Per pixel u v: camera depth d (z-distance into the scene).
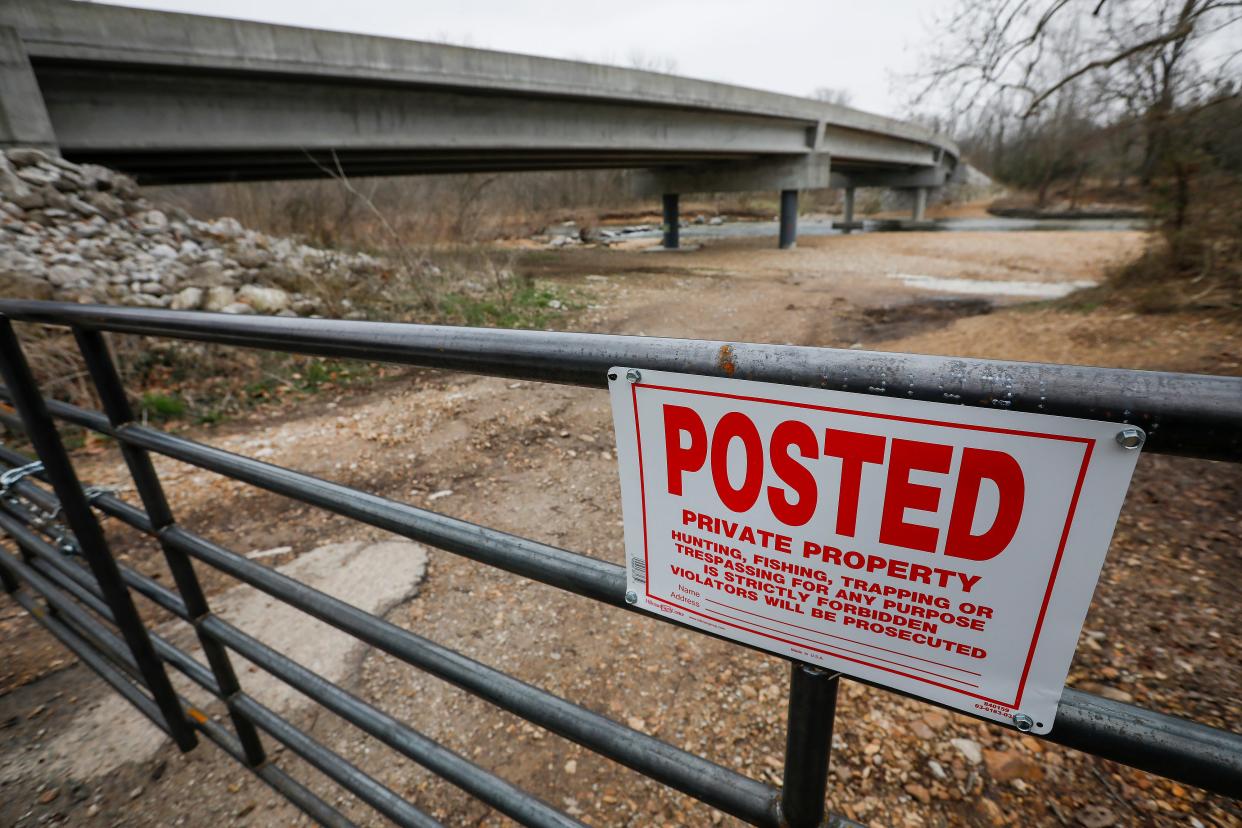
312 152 12.23
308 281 8.98
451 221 15.33
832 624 0.64
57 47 8.22
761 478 0.62
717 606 0.72
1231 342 5.99
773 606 0.67
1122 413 0.45
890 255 20.33
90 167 8.30
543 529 3.65
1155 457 4.17
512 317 9.84
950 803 1.88
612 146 17.08
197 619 1.55
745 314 10.77
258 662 1.43
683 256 21.25
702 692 2.37
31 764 2.05
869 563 0.59
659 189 26.12
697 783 0.81
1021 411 0.48
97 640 2.03
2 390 1.83
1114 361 6.15
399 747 1.21
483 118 14.14
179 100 9.82
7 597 3.00
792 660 0.68
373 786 1.35
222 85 10.20
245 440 5.18
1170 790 1.88
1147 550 3.09
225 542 3.56
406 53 11.62
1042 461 0.49
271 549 3.47
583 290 12.77
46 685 2.42
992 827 1.80
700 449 0.66
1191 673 2.28
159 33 8.91
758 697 2.33
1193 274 8.03
